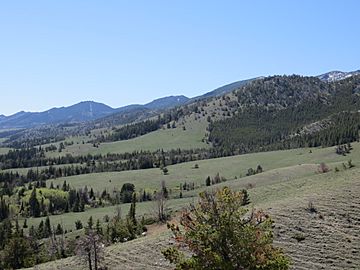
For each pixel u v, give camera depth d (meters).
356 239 47.69
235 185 137.38
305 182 90.38
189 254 31.34
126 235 89.50
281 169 146.62
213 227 21.30
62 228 125.50
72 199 169.62
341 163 137.88
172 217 99.19
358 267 41.84
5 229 117.06
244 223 21.81
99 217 140.38
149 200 160.00
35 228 134.88
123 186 178.62
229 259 20.91
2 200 156.88
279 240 47.91
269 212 55.97
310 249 45.75
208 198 22.25
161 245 55.00
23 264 83.69
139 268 48.94
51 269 56.19
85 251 52.59
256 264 20.69
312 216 53.78
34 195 163.62
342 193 60.34
